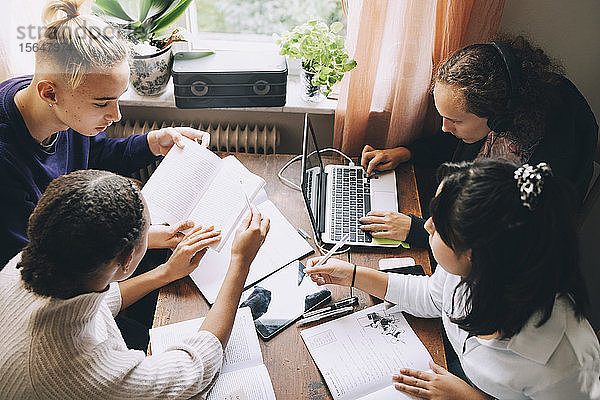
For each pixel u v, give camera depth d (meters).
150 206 1.36
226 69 1.65
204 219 1.34
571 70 1.75
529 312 0.96
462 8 1.49
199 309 1.24
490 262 0.90
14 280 0.95
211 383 1.08
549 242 0.87
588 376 0.97
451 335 1.21
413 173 1.64
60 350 0.89
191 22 1.83
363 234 1.42
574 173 1.38
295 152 1.99
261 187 1.42
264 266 1.33
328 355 1.16
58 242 0.84
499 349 1.06
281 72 1.65
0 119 1.22
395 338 1.20
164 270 1.27
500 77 1.23
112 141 1.57
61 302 0.89
